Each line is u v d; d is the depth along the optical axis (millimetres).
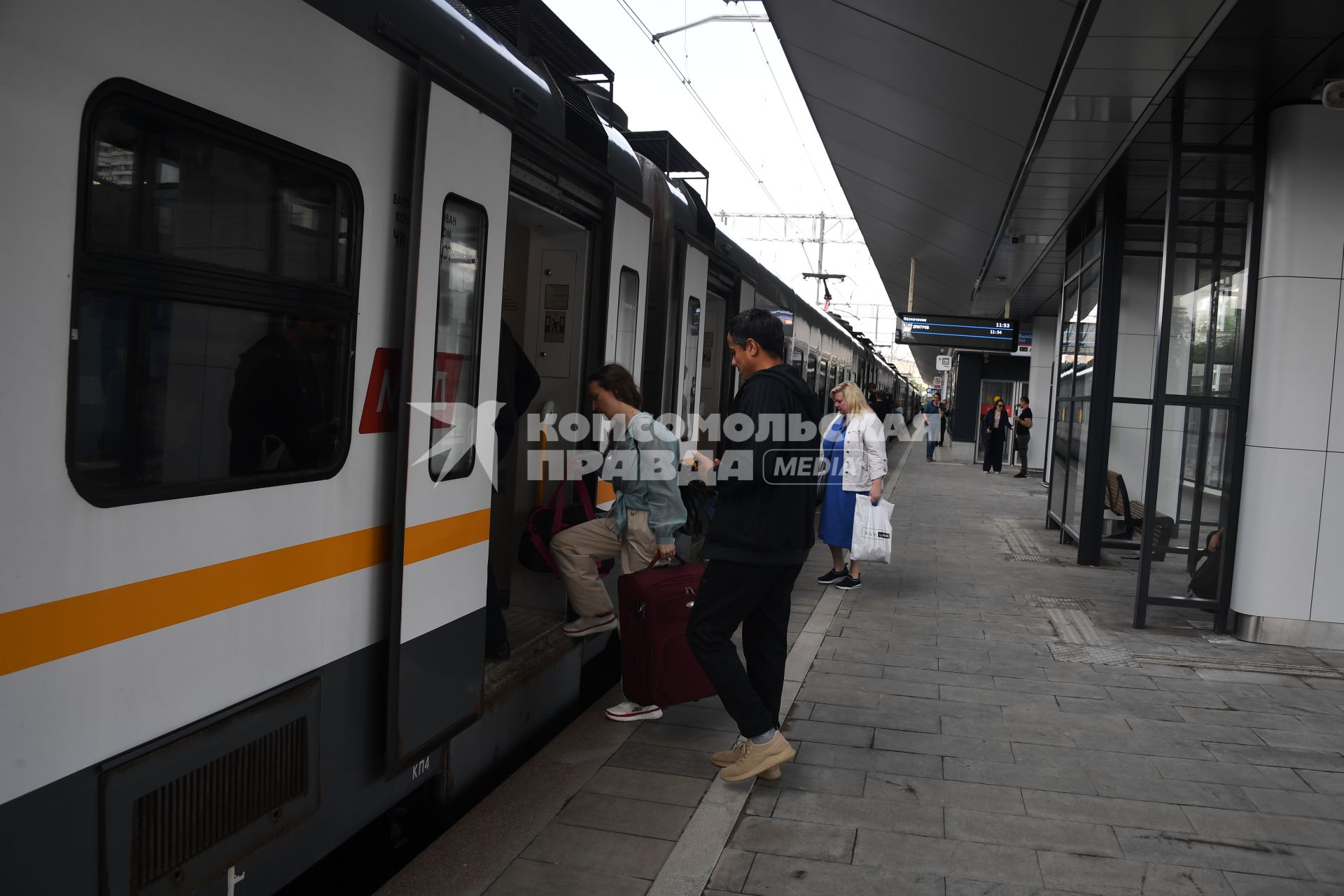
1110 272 8617
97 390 1832
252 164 2191
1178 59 4910
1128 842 3246
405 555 2770
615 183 4586
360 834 3523
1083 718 4527
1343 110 5703
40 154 1670
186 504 2041
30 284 1667
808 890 2877
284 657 2367
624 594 4215
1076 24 4707
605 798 3459
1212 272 6832
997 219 10203
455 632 3105
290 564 2377
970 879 2965
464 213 3041
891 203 11562
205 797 2123
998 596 7316
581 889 2816
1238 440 6121
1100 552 8875
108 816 1867
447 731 3080
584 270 4594
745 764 3594
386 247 2711
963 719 4484
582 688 5301
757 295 9016
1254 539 6008
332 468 2520
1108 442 8758
